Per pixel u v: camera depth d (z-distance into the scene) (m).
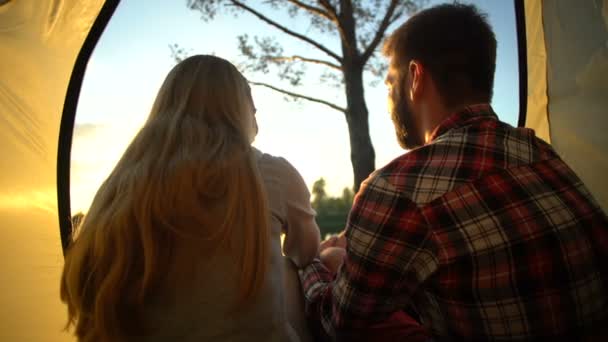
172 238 0.65
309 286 0.98
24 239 1.14
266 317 0.68
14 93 1.14
